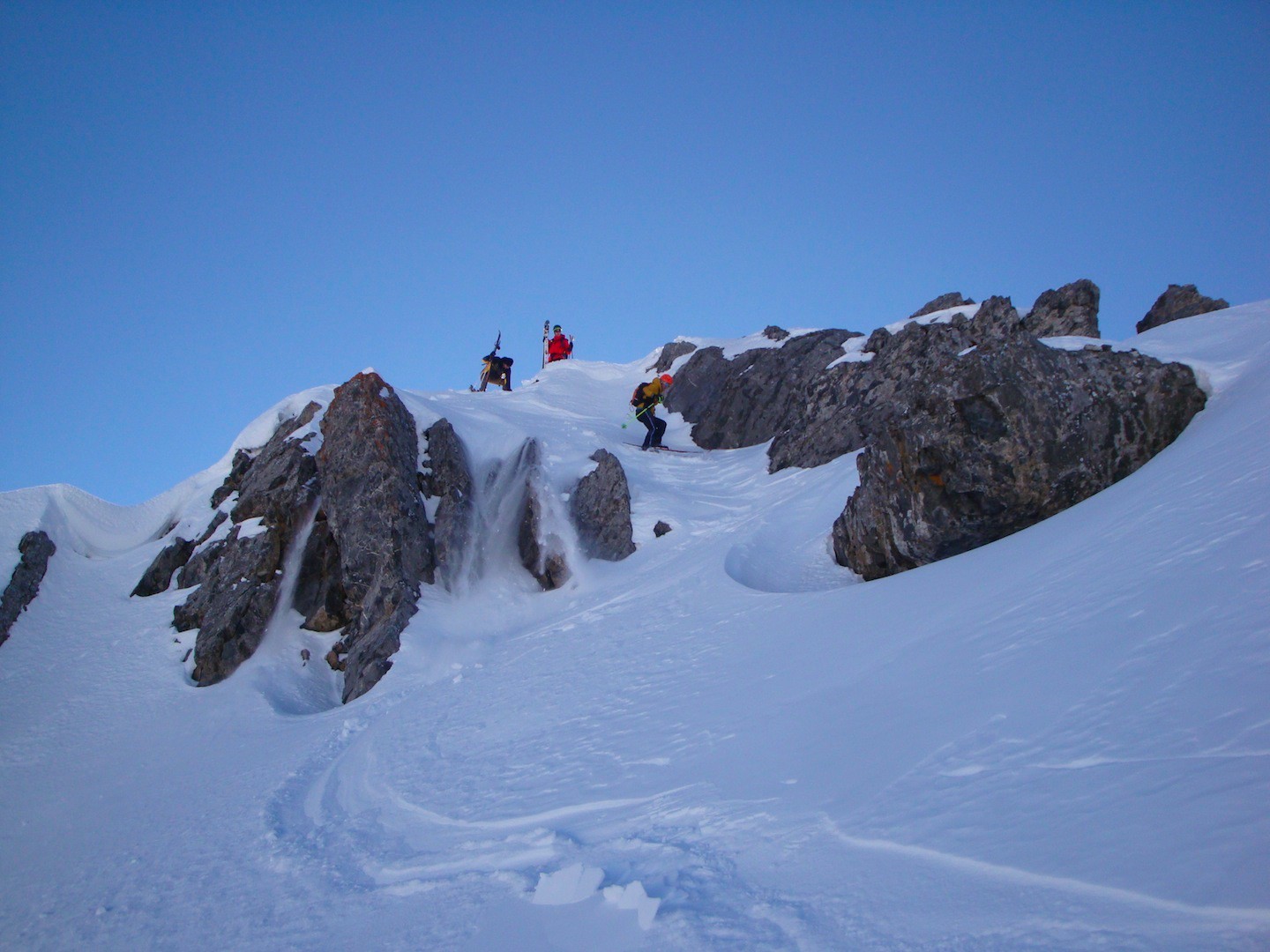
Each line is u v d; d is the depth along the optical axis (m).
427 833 5.73
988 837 2.94
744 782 4.56
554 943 3.35
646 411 20.14
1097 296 16.33
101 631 15.80
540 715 8.20
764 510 14.94
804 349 21.86
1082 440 8.70
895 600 7.58
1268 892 2.04
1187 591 4.36
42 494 18.95
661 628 10.42
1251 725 2.85
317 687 14.12
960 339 16.23
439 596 14.95
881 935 2.62
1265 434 6.64
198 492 19.33
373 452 15.72
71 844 8.69
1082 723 3.49
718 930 3.02
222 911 5.40
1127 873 2.38
